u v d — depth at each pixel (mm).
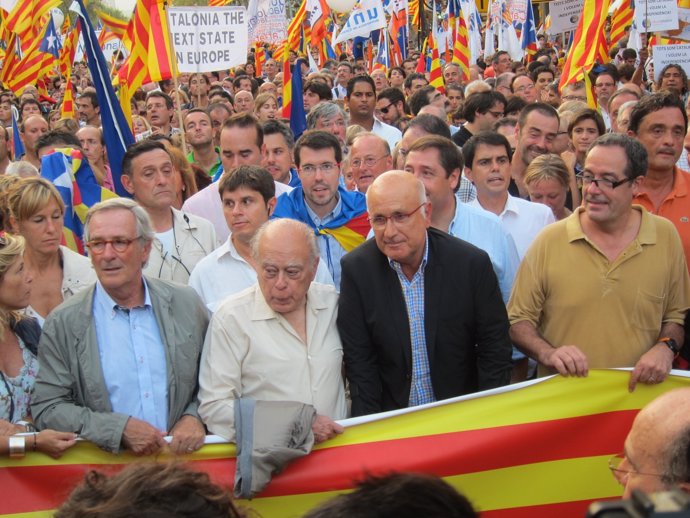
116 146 7062
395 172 3967
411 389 4082
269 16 14469
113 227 3695
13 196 4629
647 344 4105
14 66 15617
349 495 1616
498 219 5035
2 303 3871
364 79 9836
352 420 3729
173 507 1793
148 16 8664
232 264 4945
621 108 7094
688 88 9656
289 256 3730
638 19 10078
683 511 1184
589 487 3832
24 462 3561
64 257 4852
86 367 3711
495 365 4066
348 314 4055
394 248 3904
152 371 3781
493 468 3789
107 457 3615
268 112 11227
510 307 4332
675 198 5023
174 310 3891
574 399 3863
